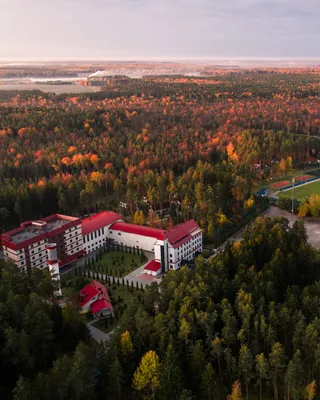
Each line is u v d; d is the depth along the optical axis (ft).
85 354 227.81
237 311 279.49
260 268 366.22
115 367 231.50
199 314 263.08
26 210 533.96
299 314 260.62
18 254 386.32
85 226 460.14
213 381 238.48
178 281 315.58
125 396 245.45
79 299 326.24
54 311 293.84
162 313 278.46
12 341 234.79
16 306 262.67
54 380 213.66
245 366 239.09
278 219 435.94
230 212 525.75
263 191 651.25
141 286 368.27
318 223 517.96
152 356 236.22
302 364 244.22
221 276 322.34
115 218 487.20
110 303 340.39
